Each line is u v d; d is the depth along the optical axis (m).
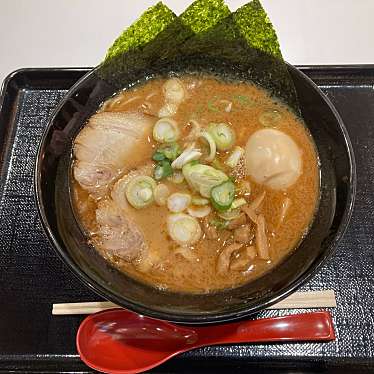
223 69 0.35
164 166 0.32
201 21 0.33
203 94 0.35
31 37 0.44
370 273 0.32
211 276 0.29
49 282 0.32
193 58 0.35
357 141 0.36
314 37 0.43
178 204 0.31
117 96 0.35
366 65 0.38
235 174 0.32
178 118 0.34
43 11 0.46
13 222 0.34
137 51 0.33
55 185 0.30
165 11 0.32
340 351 0.30
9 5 0.46
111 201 0.32
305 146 0.33
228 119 0.34
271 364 0.30
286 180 0.32
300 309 0.31
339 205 0.28
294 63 0.42
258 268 0.29
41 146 0.29
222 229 0.30
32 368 0.30
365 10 0.45
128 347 0.30
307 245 0.29
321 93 0.31
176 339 0.30
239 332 0.30
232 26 0.32
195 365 0.30
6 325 0.31
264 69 0.34
